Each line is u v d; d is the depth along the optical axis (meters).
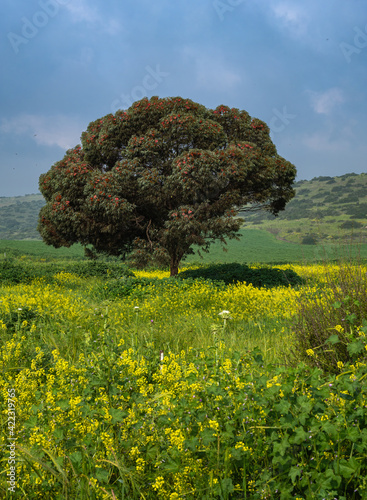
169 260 15.66
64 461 2.26
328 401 2.65
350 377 2.55
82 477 2.12
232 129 16.88
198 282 13.24
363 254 33.53
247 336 6.75
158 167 15.23
